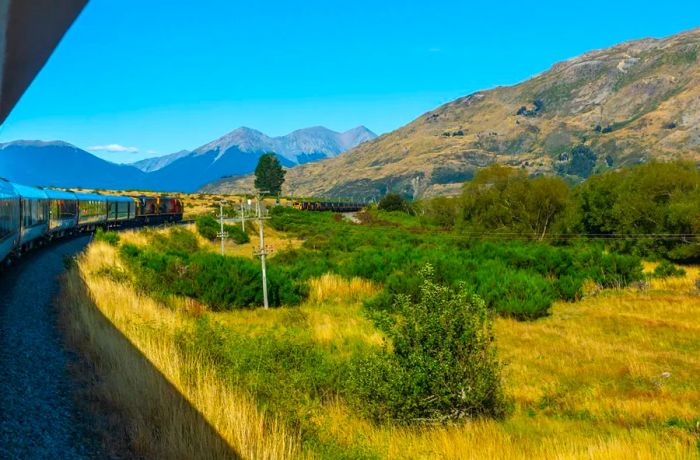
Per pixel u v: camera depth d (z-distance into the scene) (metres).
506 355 16.86
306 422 9.06
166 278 24.27
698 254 39.66
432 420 10.59
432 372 10.65
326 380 11.88
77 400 8.50
